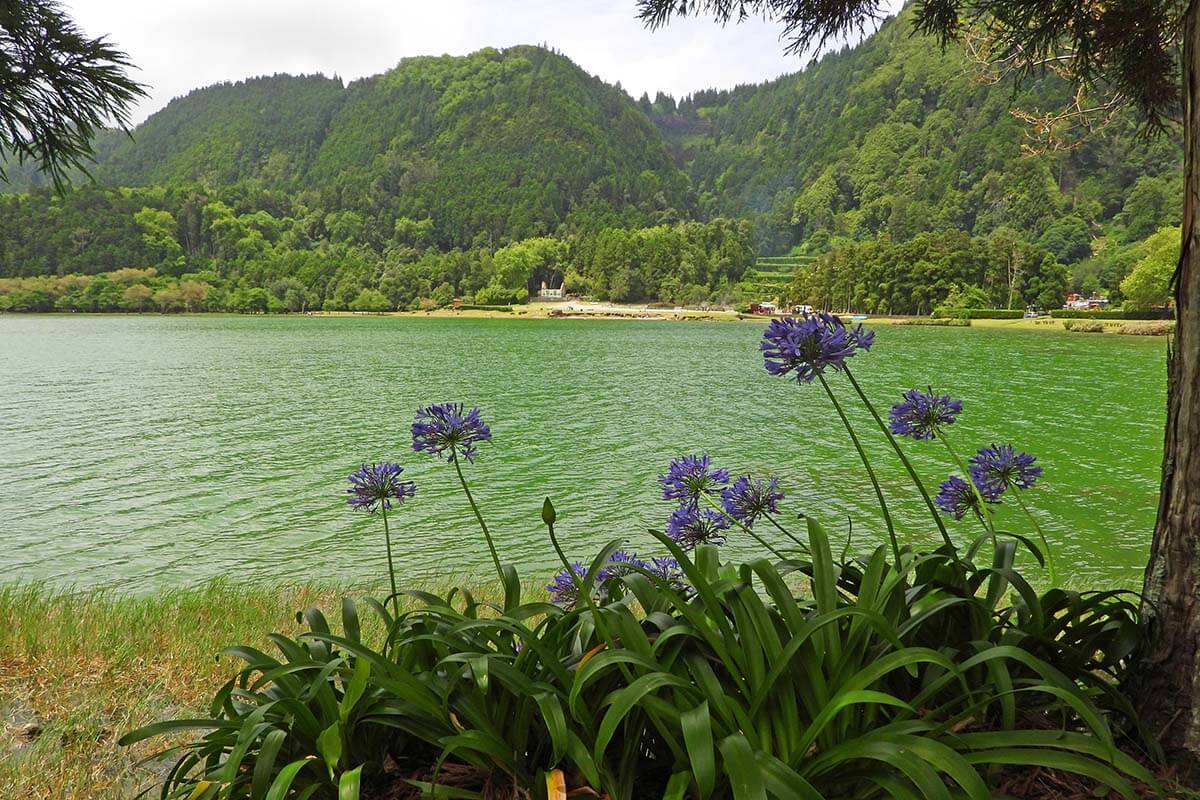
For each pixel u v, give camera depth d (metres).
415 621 2.17
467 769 1.94
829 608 1.84
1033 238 186.00
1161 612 2.09
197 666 4.73
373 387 48.94
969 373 59.22
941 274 158.25
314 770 1.89
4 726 3.79
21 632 5.17
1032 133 5.15
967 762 1.46
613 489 20.27
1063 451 26.27
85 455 26.12
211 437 29.97
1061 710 2.01
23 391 46.62
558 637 2.10
